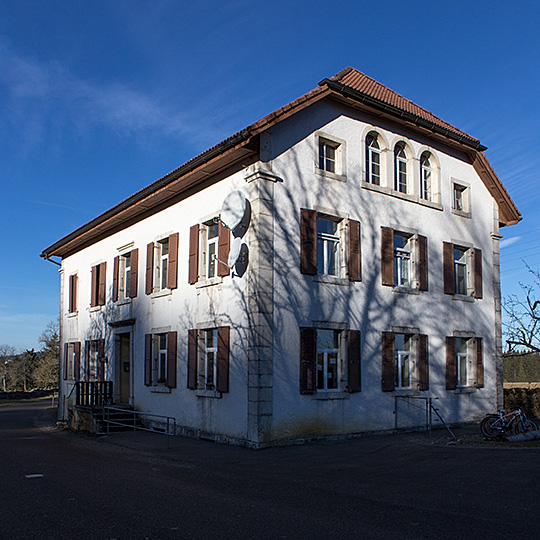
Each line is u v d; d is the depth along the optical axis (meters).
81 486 8.76
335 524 6.45
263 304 13.33
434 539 5.86
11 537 5.95
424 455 11.69
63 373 25.11
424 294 17.44
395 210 16.97
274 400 13.26
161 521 6.59
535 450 11.79
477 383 18.62
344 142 15.81
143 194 17.67
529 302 21.06
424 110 19.78
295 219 14.35
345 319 15.08
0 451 13.45
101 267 22.00
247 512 7.03
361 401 15.12
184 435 15.75
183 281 16.69
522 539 5.84
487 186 20.36
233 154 14.02
